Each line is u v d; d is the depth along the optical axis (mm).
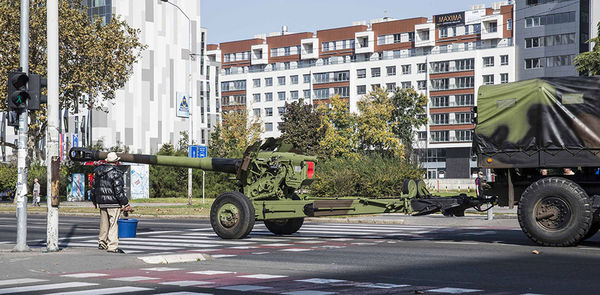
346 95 117125
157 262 11805
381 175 34906
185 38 83562
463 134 104062
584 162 13820
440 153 107312
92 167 53281
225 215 16922
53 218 13633
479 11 105562
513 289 8758
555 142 14086
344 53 119375
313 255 13219
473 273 10328
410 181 16391
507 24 102188
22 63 13375
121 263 11469
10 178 62438
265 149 18109
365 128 77688
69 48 43719
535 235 13898
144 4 78000
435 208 15930
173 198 49375
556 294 8336
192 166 18344
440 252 13422
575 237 13539
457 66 104750
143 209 33094
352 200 16719
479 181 25297
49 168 13586
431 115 106875
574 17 93125
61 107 46562
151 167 54875
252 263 11914
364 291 8680
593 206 13648
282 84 125875
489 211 24203
